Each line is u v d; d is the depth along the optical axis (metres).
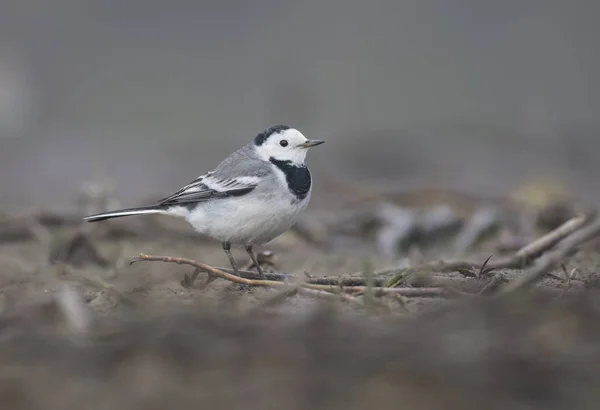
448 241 15.41
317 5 36.16
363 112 30.27
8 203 20.41
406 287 9.57
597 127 27.64
